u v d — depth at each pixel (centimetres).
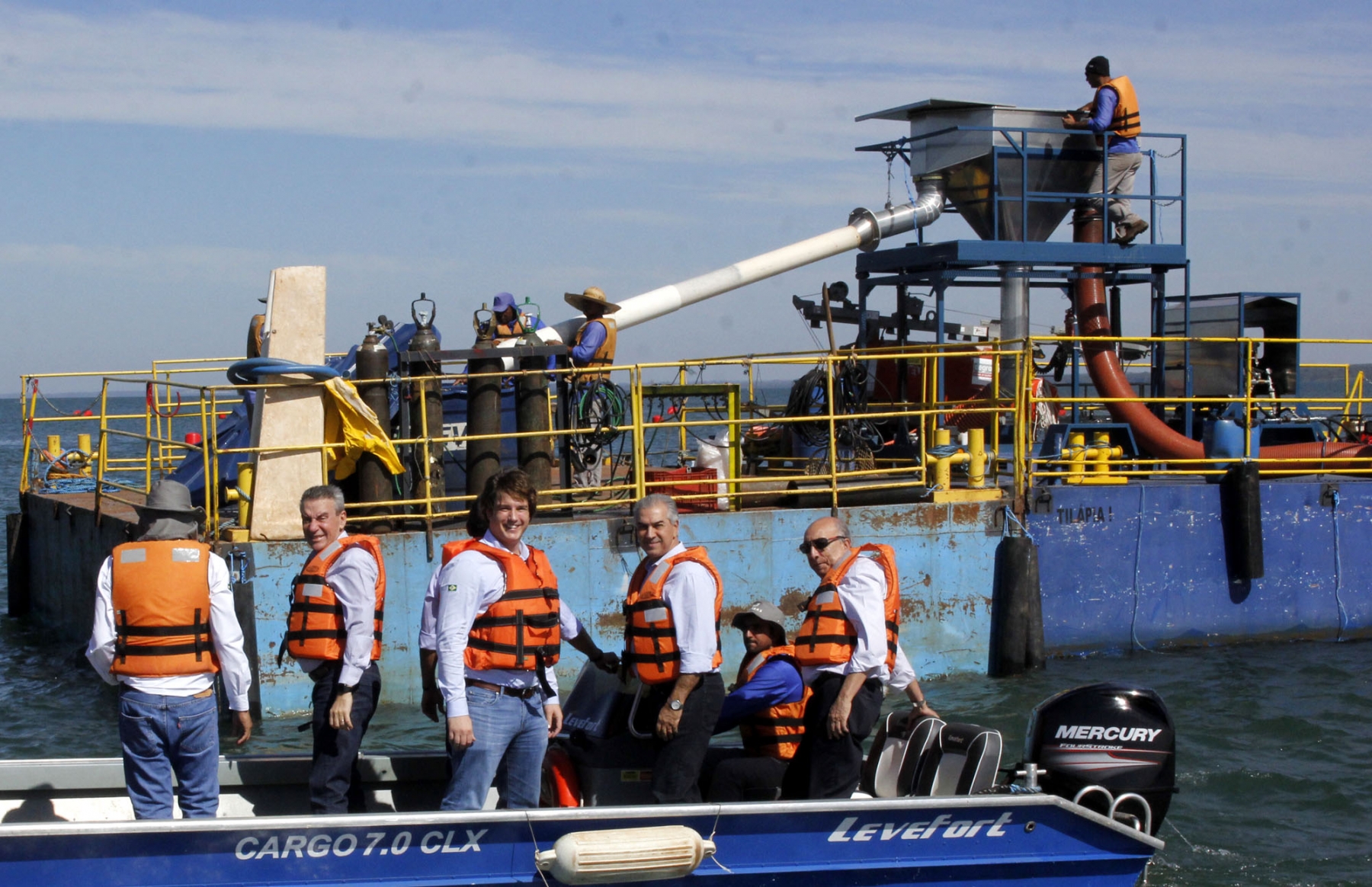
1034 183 1582
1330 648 1320
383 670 1070
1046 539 1259
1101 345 1546
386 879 562
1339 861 762
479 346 1169
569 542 1105
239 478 1117
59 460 1791
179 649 596
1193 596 1317
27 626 1592
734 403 1236
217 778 625
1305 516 1354
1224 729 1028
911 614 1195
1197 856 769
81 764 684
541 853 568
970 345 1391
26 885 530
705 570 602
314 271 1080
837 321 1727
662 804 578
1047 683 1175
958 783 646
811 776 632
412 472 1151
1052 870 625
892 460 1408
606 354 1320
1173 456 1480
